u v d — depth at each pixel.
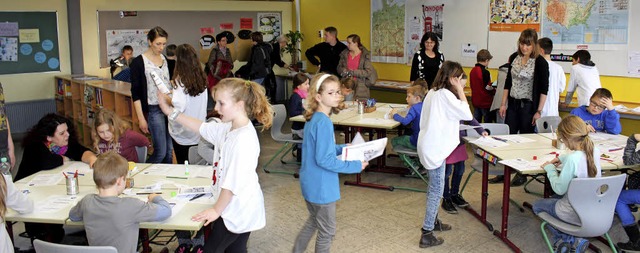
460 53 7.50
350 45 6.91
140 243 3.79
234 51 9.74
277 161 6.44
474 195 5.09
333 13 9.41
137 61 4.48
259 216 2.78
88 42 8.29
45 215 2.90
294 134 5.96
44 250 2.51
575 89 5.81
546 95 5.29
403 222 4.46
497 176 5.42
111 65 8.11
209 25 9.37
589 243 3.81
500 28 6.96
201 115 4.27
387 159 6.45
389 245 4.02
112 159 2.76
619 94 6.06
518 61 5.47
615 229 4.32
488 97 6.54
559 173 3.56
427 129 3.82
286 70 10.31
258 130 8.12
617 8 5.88
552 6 6.41
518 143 4.32
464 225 4.38
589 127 4.53
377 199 5.05
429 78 6.51
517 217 4.54
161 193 3.21
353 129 5.88
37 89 8.11
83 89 7.29
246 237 2.85
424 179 5.17
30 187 3.37
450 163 4.39
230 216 2.70
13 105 7.91
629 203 3.74
